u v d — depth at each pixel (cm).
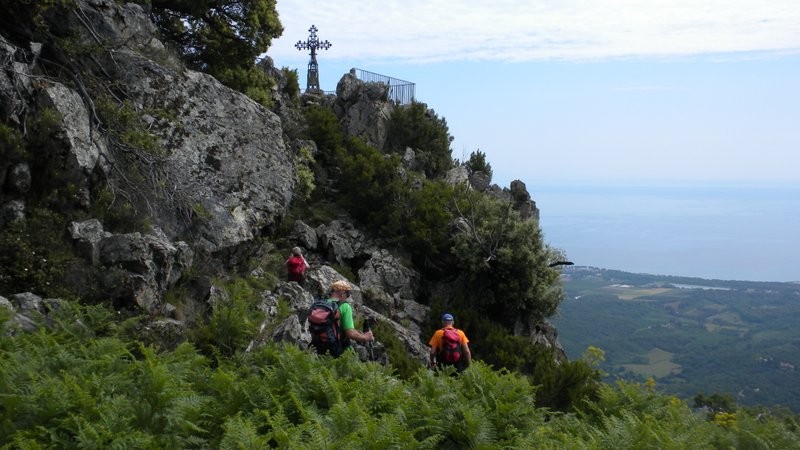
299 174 2478
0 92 1306
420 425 859
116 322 1176
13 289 1160
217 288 1539
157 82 1767
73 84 1524
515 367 2142
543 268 2530
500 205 2659
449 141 3525
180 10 2584
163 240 1457
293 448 662
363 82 3484
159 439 673
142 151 1580
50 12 1605
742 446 977
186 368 870
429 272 2575
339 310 1094
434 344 1347
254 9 2689
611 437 856
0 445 612
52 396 671
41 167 1343
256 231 1802
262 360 1096
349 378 980
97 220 1348
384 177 2712
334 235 2431
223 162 1811
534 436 877
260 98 2700
